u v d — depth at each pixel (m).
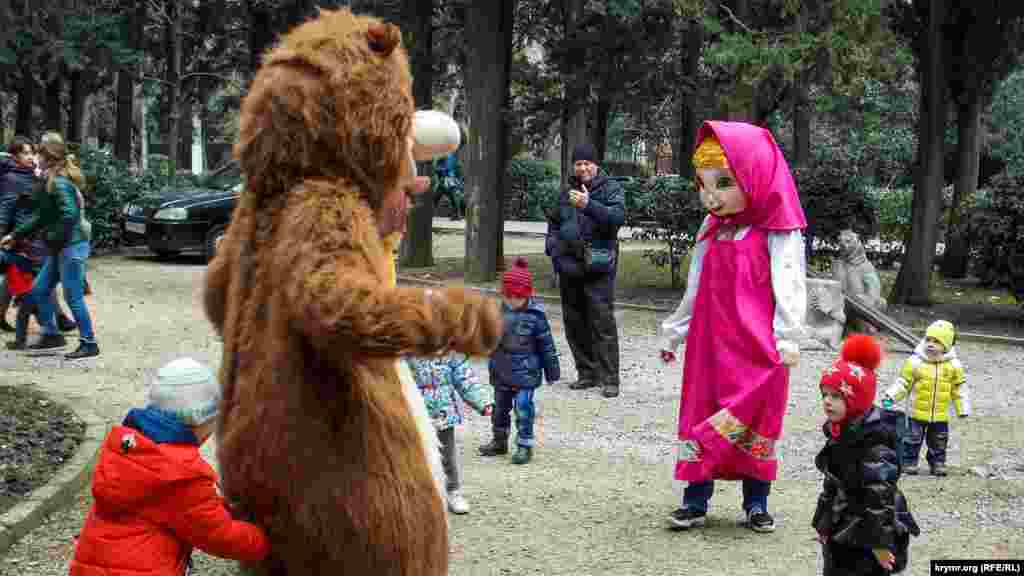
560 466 7.90
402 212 3.38
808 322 13.57
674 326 6.64
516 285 7.91
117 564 3.59
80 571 3.68
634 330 14.15
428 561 3.31
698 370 6.31
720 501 7.12
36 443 7.35
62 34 18.41
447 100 32.97
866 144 31.59
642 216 18.22
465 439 8.70
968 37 17.91
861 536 4.62
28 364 10.52
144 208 19.88
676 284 17.75
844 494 4.70
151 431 3.64
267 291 3.11
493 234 17.67
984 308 16.56
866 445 4.62
